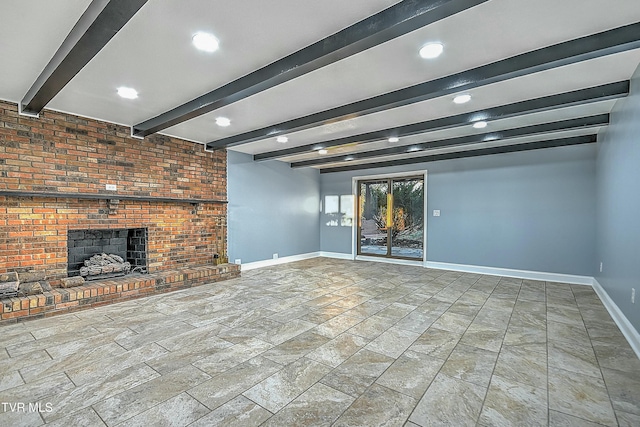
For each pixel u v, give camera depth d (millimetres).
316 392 1983
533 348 2637
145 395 1929
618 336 2898
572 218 5035
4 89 3029
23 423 1661
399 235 7059
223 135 4742
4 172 3289
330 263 6867
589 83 2859
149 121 3949
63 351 2506
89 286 3709
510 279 5297
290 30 2051
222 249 5547
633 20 1930
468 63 2480
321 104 3404
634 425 1689
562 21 1946
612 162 3637
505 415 1772
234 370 2244
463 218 6016
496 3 1776
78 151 3801
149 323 3137
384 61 2449
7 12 1871
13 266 3365
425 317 3383
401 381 2119
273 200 6660
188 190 5020
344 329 3031
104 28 1855
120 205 4168
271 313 3479
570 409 1829
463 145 4906
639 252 2623
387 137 4395
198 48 2275
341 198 7707
